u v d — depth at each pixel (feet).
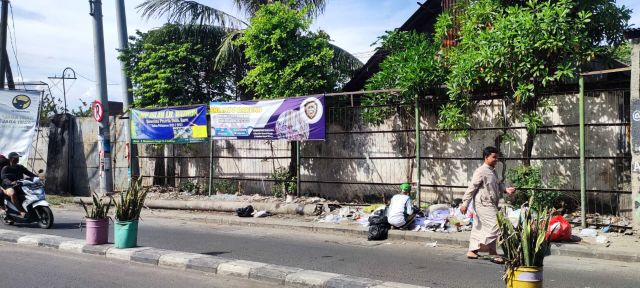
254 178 48.49
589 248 26.66
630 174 32.91
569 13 34.12
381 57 52.75
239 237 33.91
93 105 54.39
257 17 47.19
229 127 46.11
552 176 35.73
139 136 52.29
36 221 37.58
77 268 24.94
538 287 15.75
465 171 38.63
